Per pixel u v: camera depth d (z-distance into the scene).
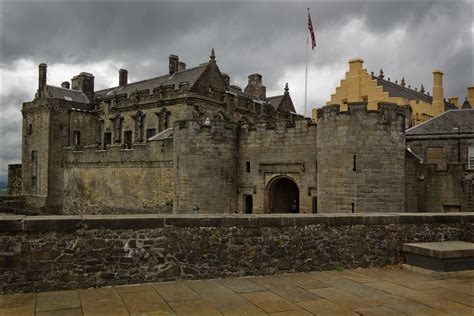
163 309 8.60
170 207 36.06
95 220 10.06
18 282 9.43
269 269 11.51
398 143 22.86
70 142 52.34
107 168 43.66
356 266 12.43
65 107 52.28
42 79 55.47
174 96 44.72
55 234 9.73
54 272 9.69
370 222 12.65
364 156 22.30
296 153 27.36
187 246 10.81
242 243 11.30
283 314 8.45
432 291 10.15
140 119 48.22
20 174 59.31
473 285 10.71
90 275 9.97
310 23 38.91
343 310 8.75
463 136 30.72
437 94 48.81
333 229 12.24
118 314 8.24
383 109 22.55
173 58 52.47
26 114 54.41
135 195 39.94
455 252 11.57
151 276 10.48
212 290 9.99
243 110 49.41
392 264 12.80
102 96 56.91
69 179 49.59
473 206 26.92
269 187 28.83
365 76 46.16
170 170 36.53
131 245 10.34
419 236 13.22
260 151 29.03
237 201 29.97
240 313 8.46
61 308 8.52
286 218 11.75
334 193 22.94
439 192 27.95
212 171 28.39
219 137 28.69
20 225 9.45
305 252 11.91
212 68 46.91
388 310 8.80
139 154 39.69
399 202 22.77
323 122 23.62
